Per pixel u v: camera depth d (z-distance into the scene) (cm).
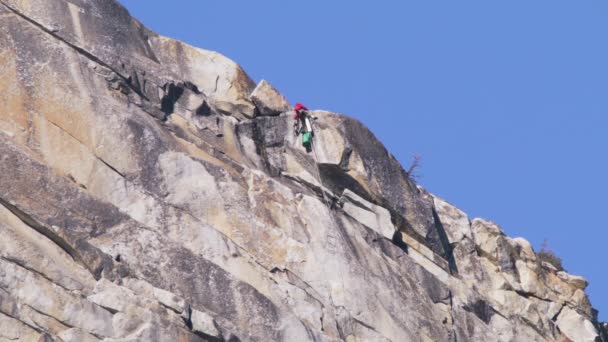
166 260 8231
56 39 8775
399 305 9300
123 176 8525
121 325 7719
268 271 8731
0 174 8031
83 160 8469
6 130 8369
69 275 7806
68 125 8531
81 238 8044
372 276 9231
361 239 9419
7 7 8719
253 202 8925
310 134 9644
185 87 9244
